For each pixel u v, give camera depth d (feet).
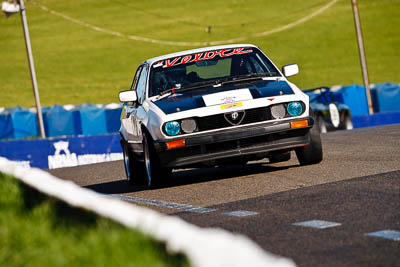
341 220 63.21
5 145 218.59
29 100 537.65
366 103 350.84
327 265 48.01
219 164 105.40
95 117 330.13
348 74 568.41
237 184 98.89
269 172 109.50
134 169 122.62
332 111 255.91
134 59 651.66
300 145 104.37
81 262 43.42
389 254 49.16
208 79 111.75
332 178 93.15
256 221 67.26
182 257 42.83
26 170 100.27
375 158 112.57
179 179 118.52
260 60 116.57
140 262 41.65
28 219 60.08
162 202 90.27
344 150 134.82
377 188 79.15
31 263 45.03
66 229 54.44
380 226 58.75
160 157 102.27
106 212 58.90
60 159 226.17
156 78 114.21
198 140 100.12
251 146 102.17
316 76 567.59
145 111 107.76
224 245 42.55
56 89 568.41
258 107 101.50
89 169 178.91
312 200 76.07
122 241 46.47
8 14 309.22
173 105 103.81
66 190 74.95
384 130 181.57
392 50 631.15
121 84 577.43
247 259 39.73
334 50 643.45
